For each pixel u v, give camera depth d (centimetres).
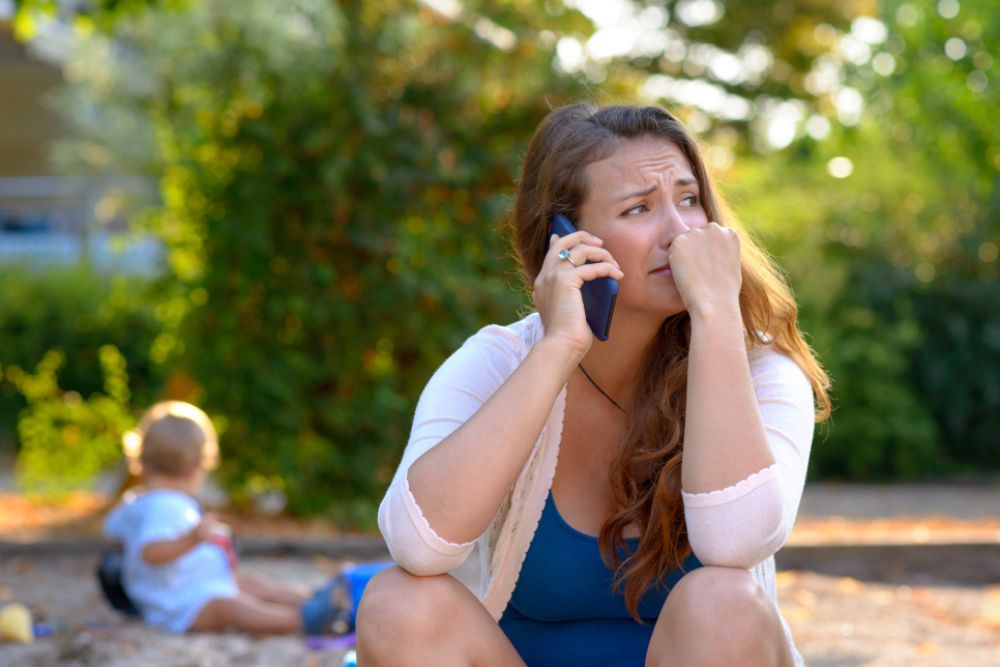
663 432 267
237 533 796
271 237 824
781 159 1639
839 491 1270
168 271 872
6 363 1379
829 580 662
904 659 469
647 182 264
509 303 843
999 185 1427
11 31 1590
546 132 279
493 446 246
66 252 1819
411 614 243
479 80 873
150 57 1395
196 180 829
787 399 263
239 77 1008
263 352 833
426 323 840
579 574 268
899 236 1460
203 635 503
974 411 1437
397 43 849
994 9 1155
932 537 764
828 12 2134
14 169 1938
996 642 505
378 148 824
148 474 545
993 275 1447
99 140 1642
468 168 839
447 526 243
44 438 922
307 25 1095
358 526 832
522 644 275
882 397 1371
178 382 861
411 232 831
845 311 1411
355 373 844
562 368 254
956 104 1192
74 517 883
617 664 268
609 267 259
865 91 1321
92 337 1379
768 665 231
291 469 819
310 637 493
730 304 254
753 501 241
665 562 262
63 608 566
